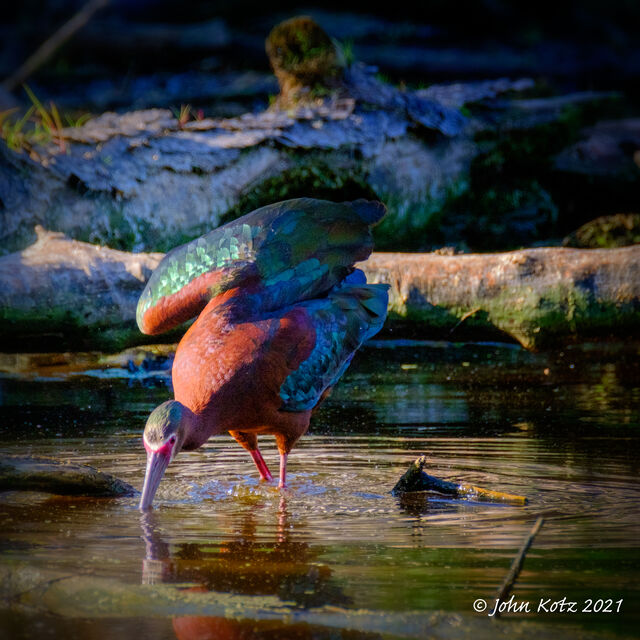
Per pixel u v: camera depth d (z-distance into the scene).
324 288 8.78
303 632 4.98
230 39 31.48
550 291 12.49
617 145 21.92
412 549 6.43
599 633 4.95
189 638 4.91
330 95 16.66
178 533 6.83
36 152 14.17
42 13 33.81
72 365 13.21
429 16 35.91
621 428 10.36
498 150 17.23
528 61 33.34
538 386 12.62
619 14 37.44
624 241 16.48
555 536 6.75
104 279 12.44
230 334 8.02
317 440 9.99
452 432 10.25
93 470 7.97
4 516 7.25
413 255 13.27
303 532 6.87
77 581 5.65
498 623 5.07
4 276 12.07
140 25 33.03
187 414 7.70
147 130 15.15
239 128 15.57
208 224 15.15
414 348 14.12
